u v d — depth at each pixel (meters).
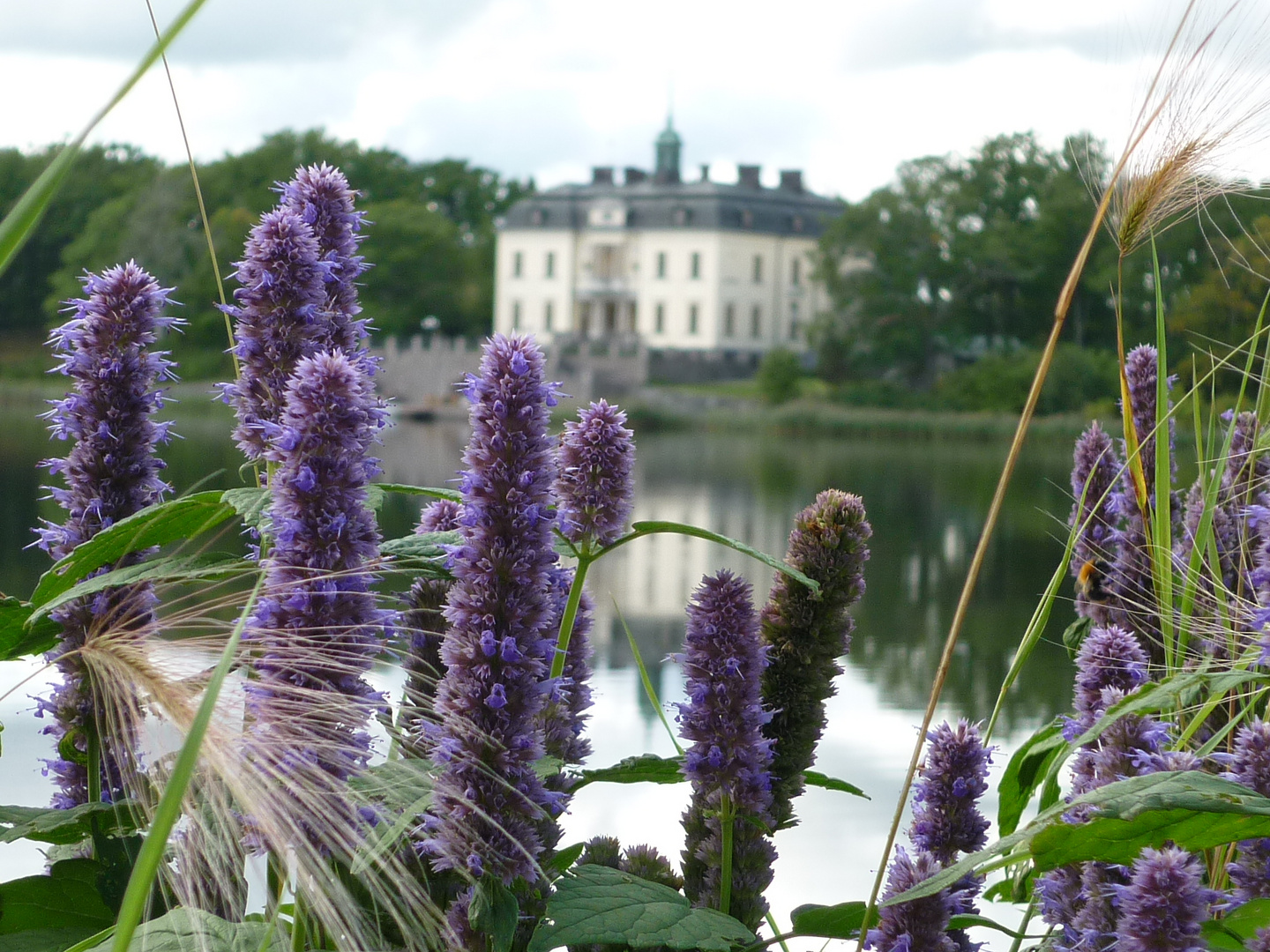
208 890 1.63
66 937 1.98
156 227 89.12
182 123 2.21
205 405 69.12
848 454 69.69
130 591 2.18
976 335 92.12
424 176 130.75
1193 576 2.41
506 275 115.69
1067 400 63.31
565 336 101.25
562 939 1.73
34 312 95.94
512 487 1.79
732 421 88.62
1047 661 9.87
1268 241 2.10
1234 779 1.81
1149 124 1.92
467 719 1.74
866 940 1.90
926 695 11.23
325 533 1.65
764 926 2.89
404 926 1.46
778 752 2.34
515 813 1.73
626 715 9.15
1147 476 2.73
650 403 93.25
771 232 111.00
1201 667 1.99
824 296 113.06
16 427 59.66
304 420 1.67
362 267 2.40
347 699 1.48
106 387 2.31
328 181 2.37
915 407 90.50
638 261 111.31
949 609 20.53
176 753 1.36
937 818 2.06
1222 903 1.82
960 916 2.00
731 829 2.13
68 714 2.18
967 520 38.25
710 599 2.12
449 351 95.31
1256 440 2.59
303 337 2.20
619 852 2.35
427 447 61.75
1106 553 2.73
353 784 1.50
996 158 88.44
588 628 2.44
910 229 90.88
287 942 1.53
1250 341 2.48
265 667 1.52
